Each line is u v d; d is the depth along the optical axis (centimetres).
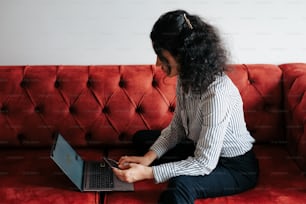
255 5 165
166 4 163
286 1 164
